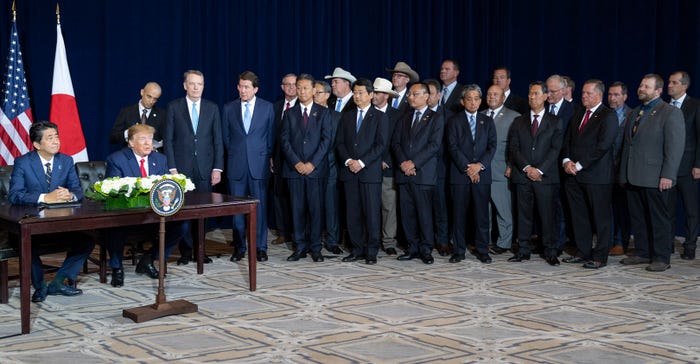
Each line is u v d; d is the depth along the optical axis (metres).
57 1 6.77
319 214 6.02
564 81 6.33
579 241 5.96
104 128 7.07
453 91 7.10
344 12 8.35
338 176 6.46
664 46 7.59
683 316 4.29
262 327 3.99
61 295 4.68
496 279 5.31
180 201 4.19
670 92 6.30
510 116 6.37
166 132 5.83
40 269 4.51
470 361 3.44
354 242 6.03
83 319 4.13
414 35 8.52
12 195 4.46
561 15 8.03
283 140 6.00
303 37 8.24
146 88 6.19
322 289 4.94
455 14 8.46
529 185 5.97
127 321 4.09
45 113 6.74
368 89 5.95
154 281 5.16
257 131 6.01
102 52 7.05
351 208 5.99
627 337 3.86
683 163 6.18
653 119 5.65
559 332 3.94
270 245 6.86
